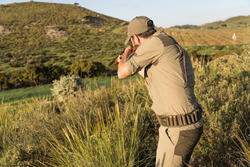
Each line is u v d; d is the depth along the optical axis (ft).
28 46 287.48
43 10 476.54
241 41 238.48
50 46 290.76
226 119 7.70
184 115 4.75
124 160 6.22
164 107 4.87
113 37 351.87
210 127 7.30
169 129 4.92
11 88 99.76
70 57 218.18
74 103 12.84
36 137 9.41
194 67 13.55
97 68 98.58
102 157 6.12
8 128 10.71
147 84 5.35
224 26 524.11
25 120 10.98
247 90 9.75
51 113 11.61
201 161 7.06
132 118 8.62
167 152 5.04
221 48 182.80
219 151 7.00
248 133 7.69
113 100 12.27
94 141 6.77
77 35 358.84
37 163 7.92
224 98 9.09
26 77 101.91
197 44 262.06
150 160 6.98
